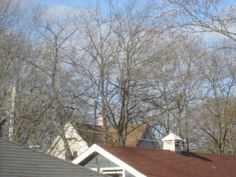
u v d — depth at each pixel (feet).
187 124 146.20
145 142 144.97
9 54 107.14
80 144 126.31
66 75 116.37
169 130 139.85
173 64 126.00
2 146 54.65
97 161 78.38
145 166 74.13
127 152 77.77
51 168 55.47
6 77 105.70
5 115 101.19
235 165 91.30
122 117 122.42
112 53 120.98
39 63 112.37
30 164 54.34
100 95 120.67
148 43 118.73
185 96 136.46
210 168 84.53
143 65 120.06
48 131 110.52
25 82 108.47
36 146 104.53
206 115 155.74
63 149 118.32
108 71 120.98
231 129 157.99
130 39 119.85
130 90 121.49
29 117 106.11
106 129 121.90
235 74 149.69
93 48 121.08
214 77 148.46
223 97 154.40
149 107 123.85
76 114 116.98
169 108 130.00
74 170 57.11
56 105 111.86
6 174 51.13
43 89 110.73
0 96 103.76
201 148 155.22
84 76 119.24
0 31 108.37
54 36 116.98
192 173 77.87
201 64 139.95
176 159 82.38
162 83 124.16
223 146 155.63
